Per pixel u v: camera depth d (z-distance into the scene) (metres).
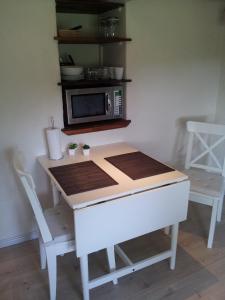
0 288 1.84
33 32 1.84
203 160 3.04
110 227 1.56
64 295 1.79
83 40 2.00
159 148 2.68
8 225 2.20
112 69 2.22
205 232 2.38
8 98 1.90
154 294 1.79
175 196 1.74
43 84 1.98
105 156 2.11
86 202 1.45
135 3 2.10
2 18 1.74
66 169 1.87
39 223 1.56
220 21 2.55
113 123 2.28
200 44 2.53
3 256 2.13
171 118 2.63
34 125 2.04
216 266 2.01
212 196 2.08
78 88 2.08
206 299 1.75
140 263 1.83
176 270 1.98
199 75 2.63
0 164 2.02
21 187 2.14
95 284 1.68
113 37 2.11
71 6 2.07
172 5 2.26
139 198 1.59
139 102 2.40
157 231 2.40
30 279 1.91
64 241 1.63
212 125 2.40
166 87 2.49
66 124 2.16
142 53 2.26
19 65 1.87
